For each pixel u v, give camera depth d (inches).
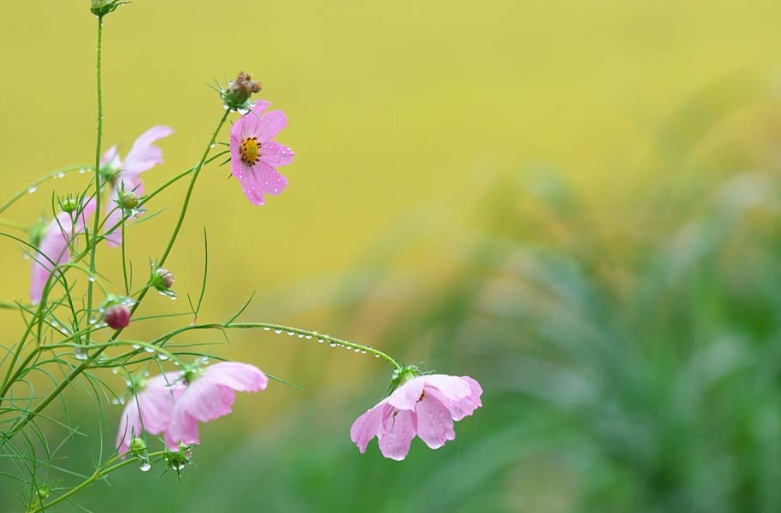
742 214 171.8
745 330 167.9
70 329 107.3
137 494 172.4
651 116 271.7
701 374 146.9
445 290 185.5
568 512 156.0
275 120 108.4
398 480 166.9
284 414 197.8
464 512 155.2
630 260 176.2
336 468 170.9
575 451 146.9
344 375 203.3
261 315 212.1
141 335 210.1
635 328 158.2
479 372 175.2
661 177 198.2
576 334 150.0
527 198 213.6
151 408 107.3
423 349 182.9
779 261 172.2
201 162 107.2
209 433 203.2
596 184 269.3
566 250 175.5
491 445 152.6
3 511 131.5
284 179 108.6
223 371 107.3
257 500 168.4
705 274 161.5
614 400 144.4
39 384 192.1
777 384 153.6
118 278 227.0
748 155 241.6
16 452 109.0
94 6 106.9
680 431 141.0
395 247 200.4
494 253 169.8
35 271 109.7
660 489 143.2
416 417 109.9
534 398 174.1
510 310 169.2
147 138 109.7
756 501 138.9
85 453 174.7
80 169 109.1
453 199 241.1
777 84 225.8
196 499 170.2
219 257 246.2
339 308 206.8
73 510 159.0
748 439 140.9
